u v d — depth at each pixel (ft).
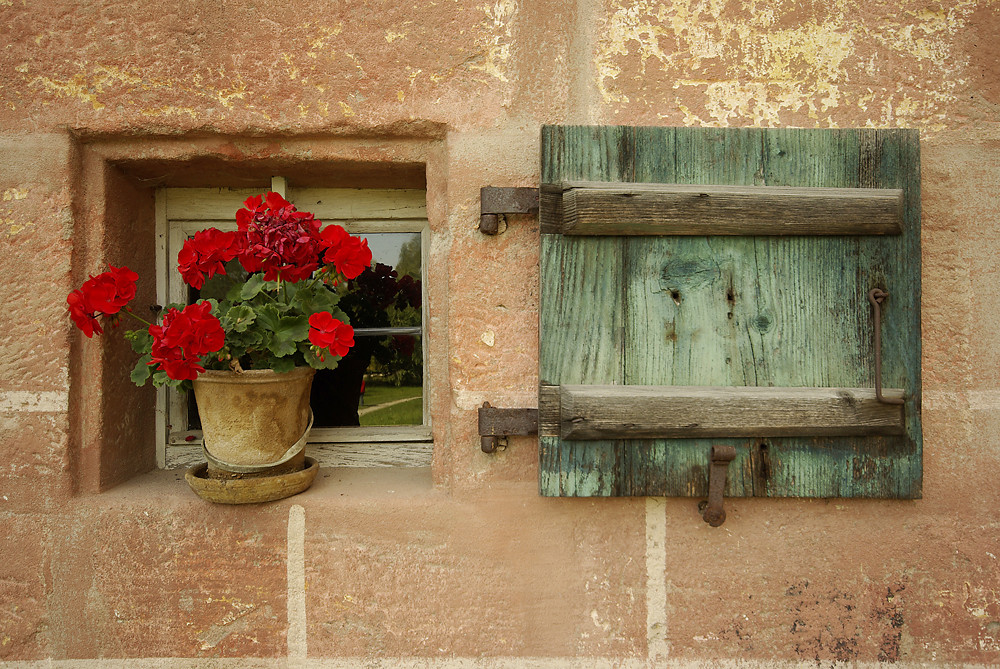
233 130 4.74
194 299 5.65
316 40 4.75
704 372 4.47
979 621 4.78
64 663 4.72
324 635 4.74
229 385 4.33
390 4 4.77
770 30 4.83
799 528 4.77
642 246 4.46
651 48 4.81
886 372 4.50
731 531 4.76
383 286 5.75
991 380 4.83
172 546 4.73
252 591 4.74
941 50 4.87
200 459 5.52
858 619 4.76
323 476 5.24
